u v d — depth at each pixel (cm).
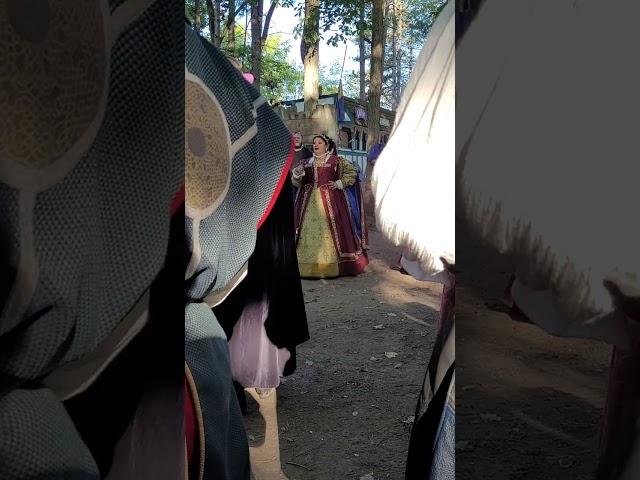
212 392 101
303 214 538
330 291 491
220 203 103
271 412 201
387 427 245
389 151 99
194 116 101
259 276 158
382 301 455
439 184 92
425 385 112
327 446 229
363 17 945
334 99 1352
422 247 95
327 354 335
